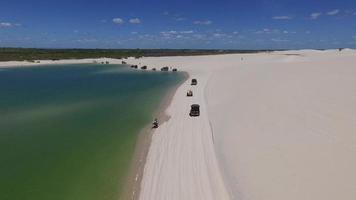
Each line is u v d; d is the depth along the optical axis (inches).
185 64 6043.3
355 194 698.2
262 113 1459.2
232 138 1280.8
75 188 1040.2
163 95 2674.7
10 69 5915.4
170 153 1254.3
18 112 2144.4
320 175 812.0
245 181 922.7
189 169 1091.3
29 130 1707.7
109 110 2146.9
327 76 1977.1
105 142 1467.8
